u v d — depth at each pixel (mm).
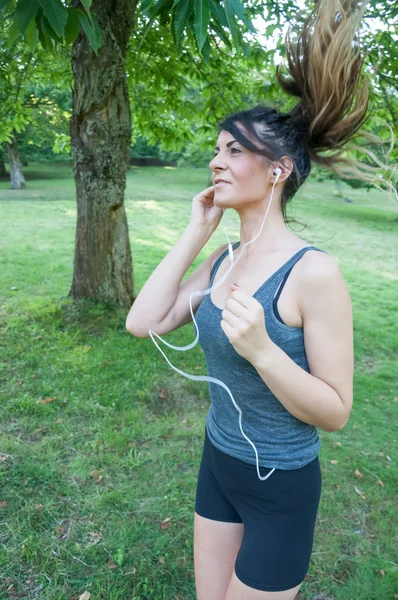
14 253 8734
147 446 3131
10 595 2029
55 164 33938
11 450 2955
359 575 2236
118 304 5223
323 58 1161
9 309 5449
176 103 6078
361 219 16625
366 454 3250
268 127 1156
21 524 2379
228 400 1229
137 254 9367
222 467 1284
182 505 2596
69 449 3027
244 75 6207
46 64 6047
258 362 1018
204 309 1237
